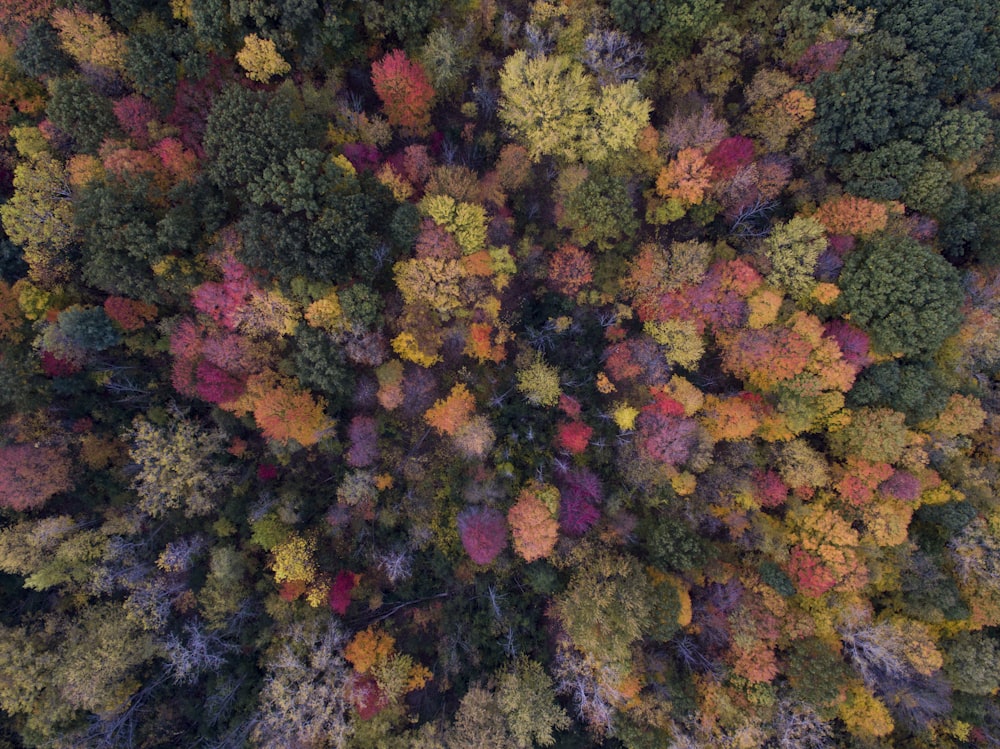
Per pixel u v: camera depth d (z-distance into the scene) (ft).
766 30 97.76
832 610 97.04
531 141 99.60
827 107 94.63
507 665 101.50
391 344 99.60
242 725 96.94
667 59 100.89
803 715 93.76
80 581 96.78
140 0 88.84
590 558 99.45
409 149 97.71
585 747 99.30
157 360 101.50
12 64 88.58
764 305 96.32
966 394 100.42
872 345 95.30
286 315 92.07
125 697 95.55
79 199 86.33
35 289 90.22
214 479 99.86
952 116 89.66
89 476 100.17
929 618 97.14
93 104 85.61
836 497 99.14
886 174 94.94
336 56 97.04
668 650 99.60
